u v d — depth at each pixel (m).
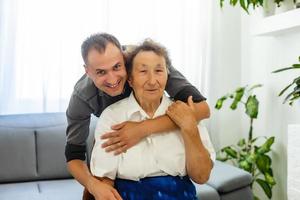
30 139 2.63
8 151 2.56
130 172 1.18
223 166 2.65
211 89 3.27
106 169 1.20
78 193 2.25
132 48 1.24
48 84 2.87
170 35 3.13
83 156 1.46
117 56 1.17
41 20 2.83
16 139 2.59
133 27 3.04
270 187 2.72
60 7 2.86
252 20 3.17
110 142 1.19
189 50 3.19
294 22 2.34
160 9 3.10
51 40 2.85
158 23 3.10
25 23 2.80
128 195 1.19
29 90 2.86
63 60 2.88
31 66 2.84
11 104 2.82
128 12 3.02
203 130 1.30
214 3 3.25
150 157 1.20
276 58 2.86
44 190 2.32
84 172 1.34
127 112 1.28
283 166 2.81
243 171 2.51
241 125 3.38
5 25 2.75
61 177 2.66
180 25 3.15
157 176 1.21
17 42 2.80
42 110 2.89
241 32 3.36
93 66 1.16
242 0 2.73
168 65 1.29
